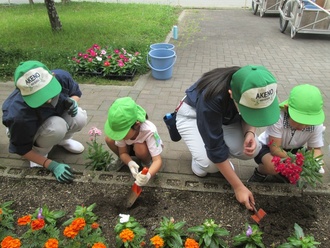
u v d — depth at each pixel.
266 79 1.61
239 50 6.18
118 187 2.30
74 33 6.86
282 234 1.92
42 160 2.43
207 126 1.93
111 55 4.81
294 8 6.89
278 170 1.94
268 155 2.25
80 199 2.21
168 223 1.78
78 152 2.81
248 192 2.03
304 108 1.97
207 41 6.85
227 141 2.28
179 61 5.51
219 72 1.92
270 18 9.64
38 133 2.39
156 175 2.42
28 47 5.80
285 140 2.32
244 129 2.26
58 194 2.26
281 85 4.45
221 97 1.84
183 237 1.83
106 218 2.06
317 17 6.64
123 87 4.33
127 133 2.08
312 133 2.28
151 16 8.95
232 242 1.88
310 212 2.08
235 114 2.08
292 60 5.56
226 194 2.23
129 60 4.70
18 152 2.36
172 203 2.17
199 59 5.63
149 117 3.51
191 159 2.76
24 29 7.29
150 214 2.09
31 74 1.96
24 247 1.70
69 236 1.55
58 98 2.33
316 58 5.66
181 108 2.45
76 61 4.71
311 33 7.28
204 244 1.76
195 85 2.37
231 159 2.74
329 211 2.09
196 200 2.20
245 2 11.98
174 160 2.74
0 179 2.41
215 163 2.05
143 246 1.86
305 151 2.18
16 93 2.23
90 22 8.08
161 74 4.54
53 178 2.39
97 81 4.51
